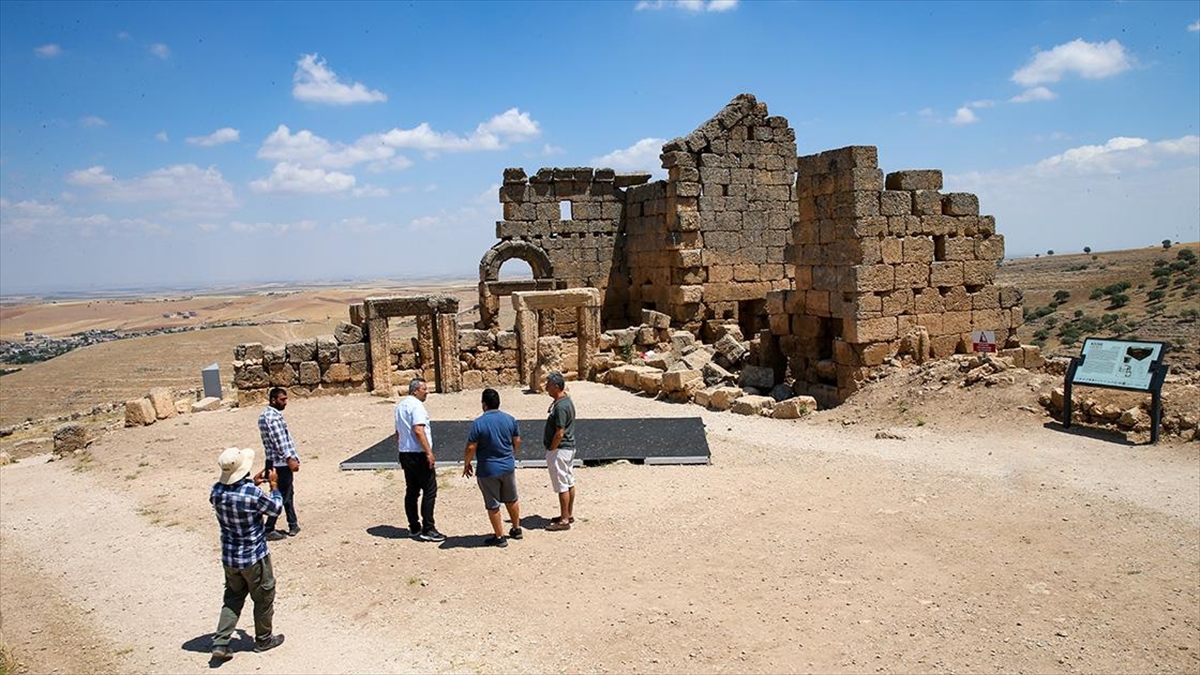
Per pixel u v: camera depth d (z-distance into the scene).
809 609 9.29
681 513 12.59
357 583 10.39
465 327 35.00
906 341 21.02
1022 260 123.38
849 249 20.77
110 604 10.57
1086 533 11.32
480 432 11.27
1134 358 15.37
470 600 9.75
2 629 10.05
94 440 20.03
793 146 33.03
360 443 18.38
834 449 16.25
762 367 23.80
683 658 8.32
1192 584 9.71
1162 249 85.25
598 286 35.84
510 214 34.62
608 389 24.75
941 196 21.58
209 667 8.56
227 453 8.62
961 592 9.66
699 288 31.47
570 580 10.20
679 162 31.05
